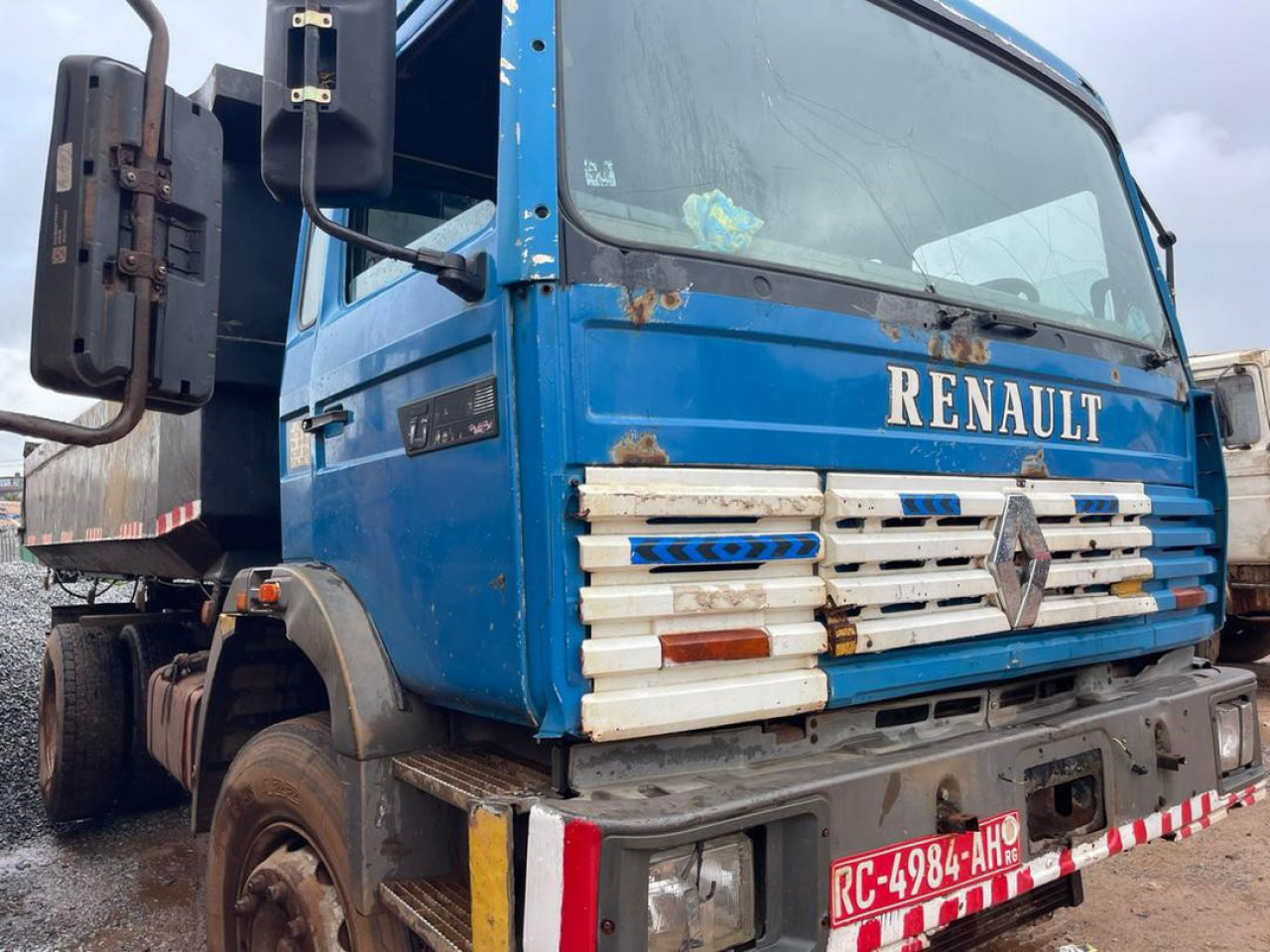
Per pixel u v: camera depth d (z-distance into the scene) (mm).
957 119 2816
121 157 2029
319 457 2770
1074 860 2324
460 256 1973
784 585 1960
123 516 4559
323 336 2795
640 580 1802
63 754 4941
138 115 2057
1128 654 2812
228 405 3643
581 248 1856
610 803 1715
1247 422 8523
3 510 23891
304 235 3139
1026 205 2953
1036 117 3119
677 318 1924
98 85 2027
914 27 2773
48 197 2029
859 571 2111
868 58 2613
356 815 2145
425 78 2623
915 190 2602
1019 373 2551
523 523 1817
